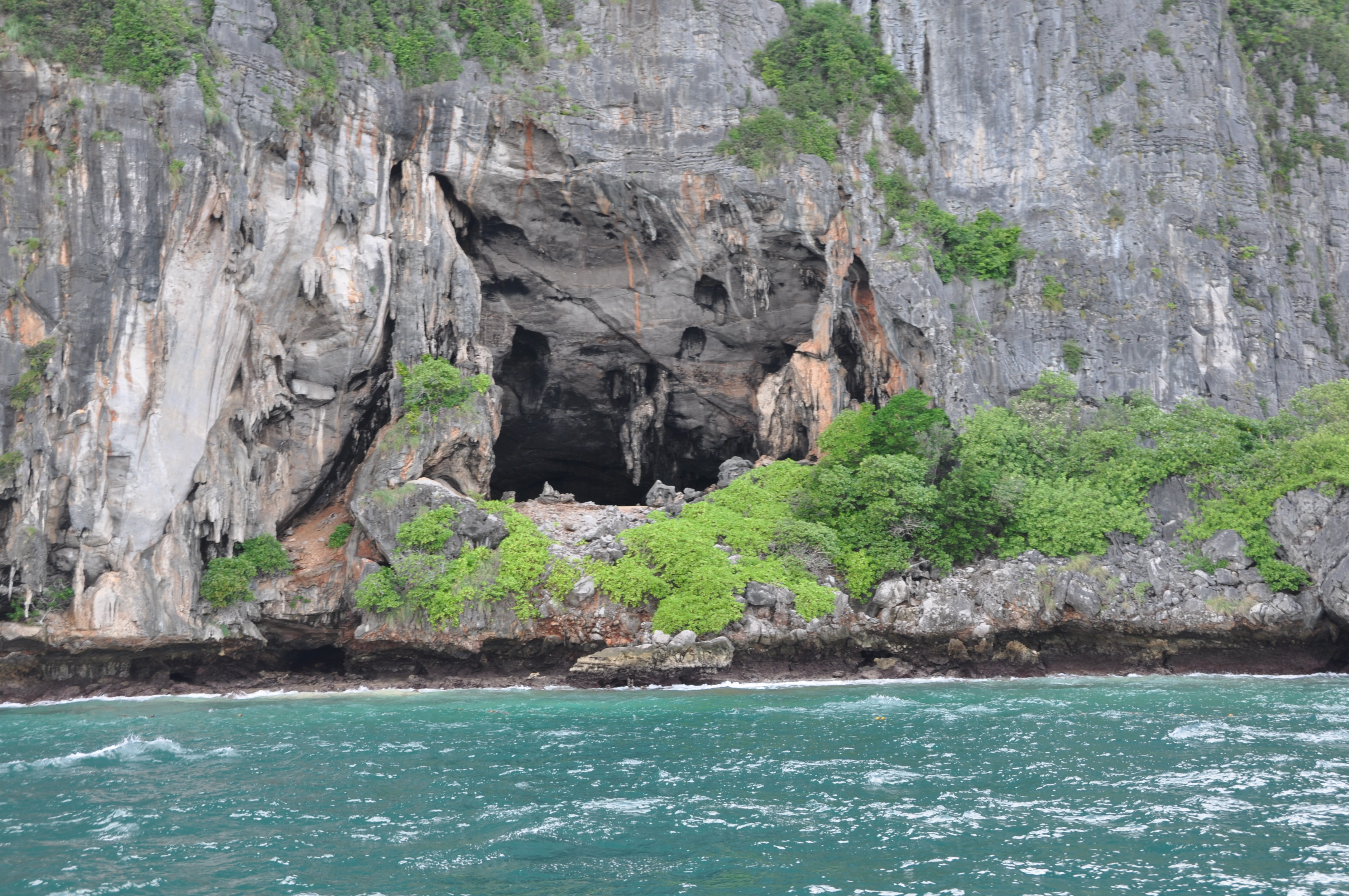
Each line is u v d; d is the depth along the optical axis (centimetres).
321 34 4000
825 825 1595
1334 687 3306
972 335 4428
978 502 3856
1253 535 3891
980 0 4856
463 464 3966
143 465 3425
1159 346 4481
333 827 1595
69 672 3353
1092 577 3806
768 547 3766
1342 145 5206
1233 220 4750
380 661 3597
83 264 3375
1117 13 4841
